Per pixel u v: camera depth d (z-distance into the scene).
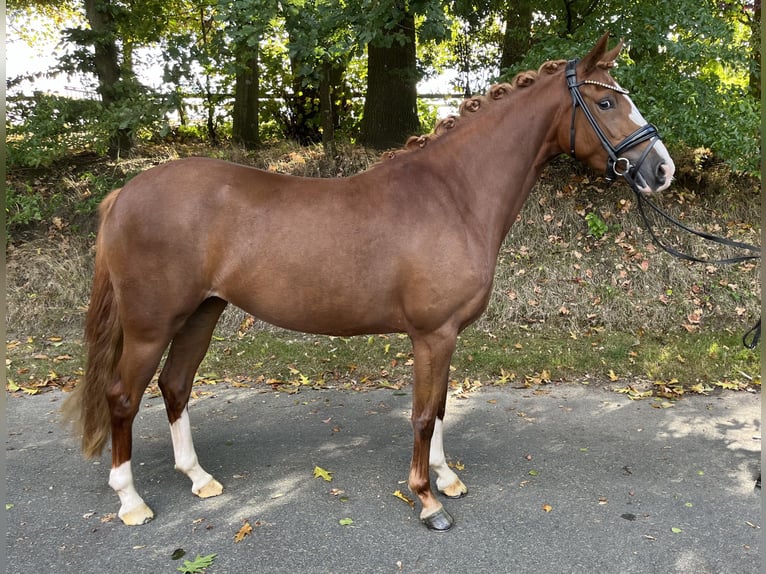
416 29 5.37
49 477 2.74
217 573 2.01
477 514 2.39
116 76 6.48
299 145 7.08
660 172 2.19
